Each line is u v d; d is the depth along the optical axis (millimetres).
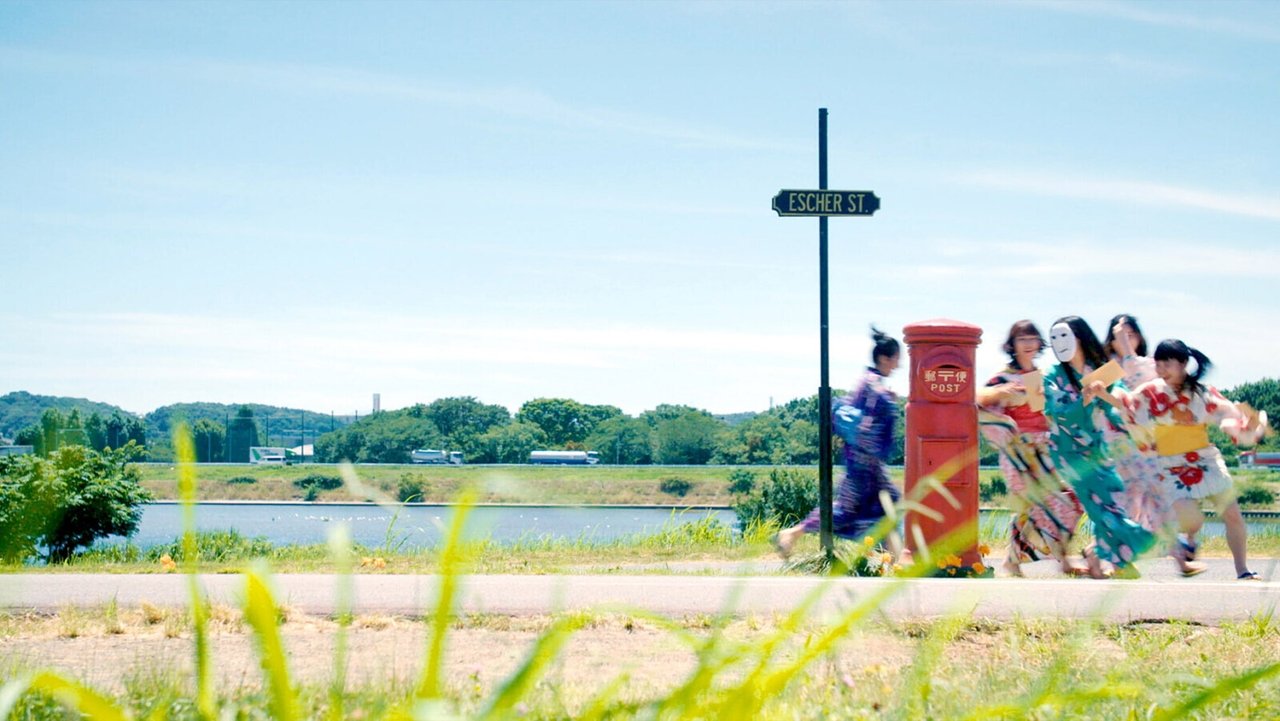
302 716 3039
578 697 3773
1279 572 8531
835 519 9133
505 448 134125
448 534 1352
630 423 124688
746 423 85500
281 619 5859
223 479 70562
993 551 10953
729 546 11492
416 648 5234
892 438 9094
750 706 1684
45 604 6098
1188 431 8070
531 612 5996
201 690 1568
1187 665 4738
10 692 1289
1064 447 8172
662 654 5094
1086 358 8258
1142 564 8141
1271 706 3742
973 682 4023
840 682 3932
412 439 124625
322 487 68625
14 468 9945
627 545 11578
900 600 5875
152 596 6184
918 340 8500
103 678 4312
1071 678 3914
